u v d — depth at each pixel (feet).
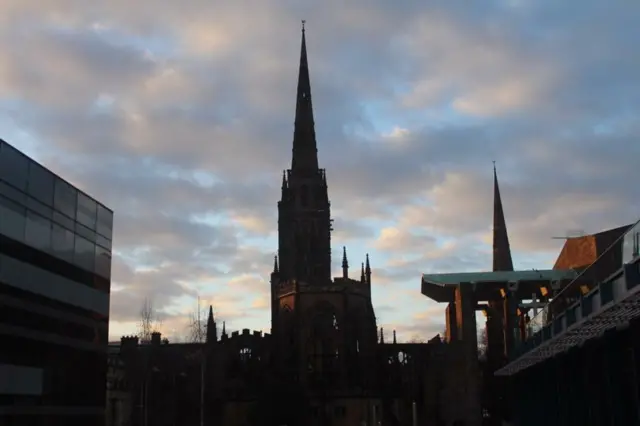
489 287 360.89
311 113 582.35
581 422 157.79
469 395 373.81
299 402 436.76
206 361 434.71
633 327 118.73
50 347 159.63
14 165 147.23
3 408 139.95
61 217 167.53
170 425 398.62
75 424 170.19
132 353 386.32
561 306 158.51
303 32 610.24
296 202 549.13
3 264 141.59
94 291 184.14
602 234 344.90
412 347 483.10
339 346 472.85
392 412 453.58
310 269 536.83
